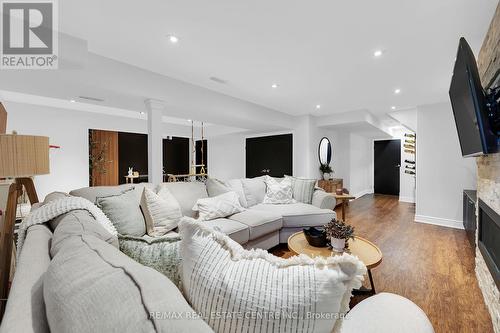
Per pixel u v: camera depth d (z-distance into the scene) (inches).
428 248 117.0
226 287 22.5
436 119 161.5
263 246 104.1
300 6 66.6
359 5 65.8
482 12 67.3
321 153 223.5
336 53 93.4
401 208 214.4
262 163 254.4
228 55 95.9
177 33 80.5
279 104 173.0
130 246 36.3
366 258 67.6
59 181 192.4
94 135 221.3
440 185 159.3
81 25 76.0
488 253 70.8
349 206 224.1
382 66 105.1
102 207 67.6
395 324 26.9
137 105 129.6
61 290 21.2
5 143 54.4
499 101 56.0
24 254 32.4
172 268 34.0
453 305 71.0
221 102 145.8
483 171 79.0
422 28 76.0
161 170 119.3
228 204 106.0
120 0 64.4
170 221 82.3
